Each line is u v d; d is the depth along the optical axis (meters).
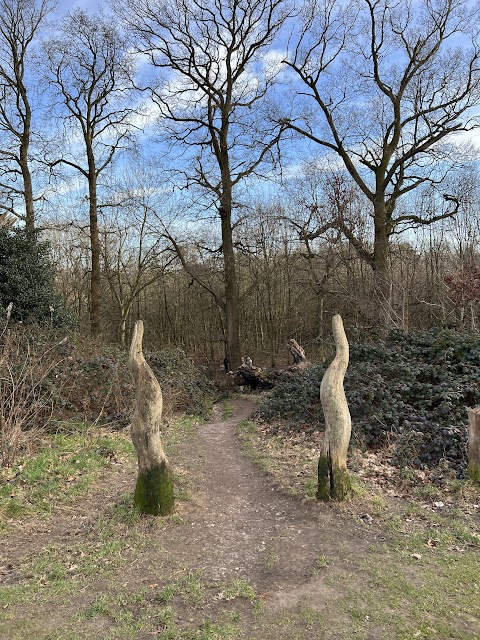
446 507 5.54
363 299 18.19
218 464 8.15
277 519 5.54
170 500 5.56
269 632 3.37
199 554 4.68
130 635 3.38
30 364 8.98
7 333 10.62
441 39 18.48
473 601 3.66
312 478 6.55
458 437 6.97
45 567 4.44
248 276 26.42
